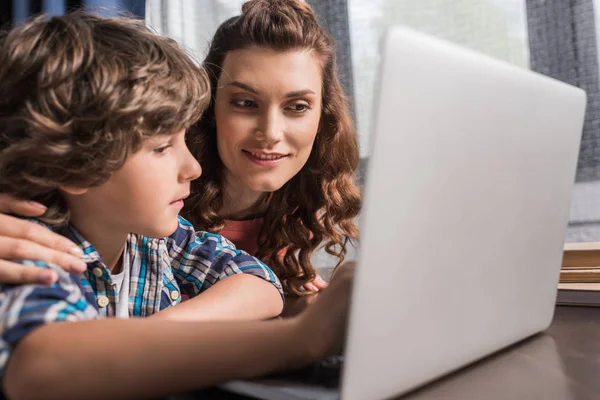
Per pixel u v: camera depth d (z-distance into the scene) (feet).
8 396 1.41
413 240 1.33
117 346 1.43
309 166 4.27
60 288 1.70
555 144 1.79
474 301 1.60
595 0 5.27
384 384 1.36
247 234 4.37
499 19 5.63
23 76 1.90
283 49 3.56
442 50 1.30
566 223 2.01
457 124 1.36
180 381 1.44
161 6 6.19
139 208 2.04
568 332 2.08
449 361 1.56
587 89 5.35
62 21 2.05
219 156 4.10
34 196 2.09
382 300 1.30
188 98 2.15
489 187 1.53
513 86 1.54
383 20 5.97
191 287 2.81
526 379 1.57
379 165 1.22
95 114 1.89
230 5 6.20
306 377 1.52
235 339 1.50
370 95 5.99
